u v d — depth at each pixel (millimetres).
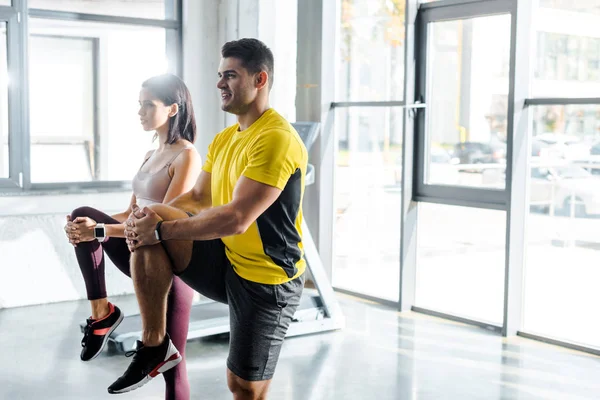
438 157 5336
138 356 2486
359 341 4711
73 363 4164
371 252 6012
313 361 4273
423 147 5395
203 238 2369
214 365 4156
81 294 5754
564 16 4477
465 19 5020
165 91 3121
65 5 5695
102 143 6062
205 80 6305
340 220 6234
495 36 4824
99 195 5855
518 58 4641
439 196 5309
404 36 5285
